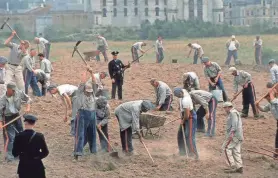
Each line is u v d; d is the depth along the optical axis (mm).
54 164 20641
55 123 26094
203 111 25297
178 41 150750
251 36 162000
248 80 28953
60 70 43656
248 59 89000
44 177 16344
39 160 16219
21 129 20969
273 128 27156
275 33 173125
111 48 120312
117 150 22641
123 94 34469
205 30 169500
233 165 20359
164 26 171500
